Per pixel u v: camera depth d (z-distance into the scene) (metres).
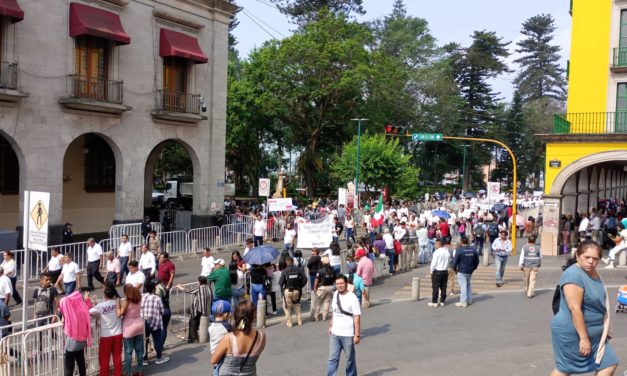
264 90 48.94
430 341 11.41
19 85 21.11
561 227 25.23
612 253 20.30
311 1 61.97
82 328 9.08
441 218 25.59
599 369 4.78
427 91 66.75
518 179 81.81
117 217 25.44
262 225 25.95
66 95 22.75
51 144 22.41
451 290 16.78
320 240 20.09
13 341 8.84
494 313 13.98
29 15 21.39
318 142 55.12
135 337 9.77
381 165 47.00
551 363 9.51
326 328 13.05
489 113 78.00
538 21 92.25
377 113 53.38
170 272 14.93
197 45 28.02
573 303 4.71
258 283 13.62
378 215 27.66
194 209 29.44
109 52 24.34
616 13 23.44
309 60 46.66
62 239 22.95
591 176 29.56
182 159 55.25
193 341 12.41
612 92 23.55
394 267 21.50
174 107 27.28
